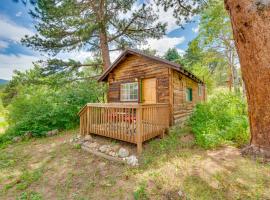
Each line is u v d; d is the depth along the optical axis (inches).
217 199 107.9
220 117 250.5
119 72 366.3
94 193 127.9
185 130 265.6
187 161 159.9
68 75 471.5
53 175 158.1
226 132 201.2
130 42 516.7
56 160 189.8
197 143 201.2
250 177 122.7
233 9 142.0
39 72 444.8
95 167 167.0
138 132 180.2
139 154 179.0
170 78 282.4
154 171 148.0
